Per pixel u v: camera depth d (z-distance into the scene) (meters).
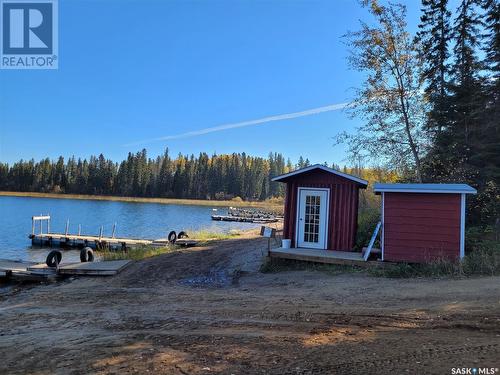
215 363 4.73
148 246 22.45
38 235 26.88
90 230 35.78
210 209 77.56
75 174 115.31
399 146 19.50
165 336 6.12
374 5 18.16
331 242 13.63
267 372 4.34
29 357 5.53
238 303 8.54
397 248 11.58
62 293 11.04
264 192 121.12
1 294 11.82
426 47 21.02
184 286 11.38
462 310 6.62
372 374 4.07
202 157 117.25
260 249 16.22
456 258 10.95
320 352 4.91
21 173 113.94
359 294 8.68
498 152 17.16
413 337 5.38
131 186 111.81
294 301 8.39
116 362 4.98
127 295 10.30
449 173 18.86
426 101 19.69
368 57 18.77
